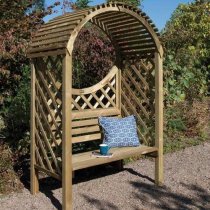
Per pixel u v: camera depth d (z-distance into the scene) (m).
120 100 5.18
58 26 3.92
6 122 5.74
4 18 6.17
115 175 5.07
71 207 3.85
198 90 8.96
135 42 4.83
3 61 5.57
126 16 4.50
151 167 5.38
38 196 4.30
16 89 5.99
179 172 5.12
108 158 4.24
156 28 4.50
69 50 3.67
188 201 4.17
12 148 5.27
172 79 8.08
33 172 4.32
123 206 4.03
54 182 4.79
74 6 6.68
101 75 6.47
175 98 7.88
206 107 8.36
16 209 3.96
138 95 5.28
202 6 10.95
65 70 3.69
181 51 8.95
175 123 6.96
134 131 4.83
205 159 5.70
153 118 5.00
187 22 10.86
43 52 3.95
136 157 5.75
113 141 4.66
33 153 4.30
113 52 6.48
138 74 4.93
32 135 4.29
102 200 4.20
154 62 4.68
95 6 3.85
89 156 4.31
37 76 4.21
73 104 4.66
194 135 6.89
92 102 5.57
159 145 4.66
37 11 6.24
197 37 10.02
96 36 6.55
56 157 4.06
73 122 4.55
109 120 4.78
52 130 4.18
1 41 5.37
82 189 4.54
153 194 4.37
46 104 4.09
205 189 4.51
